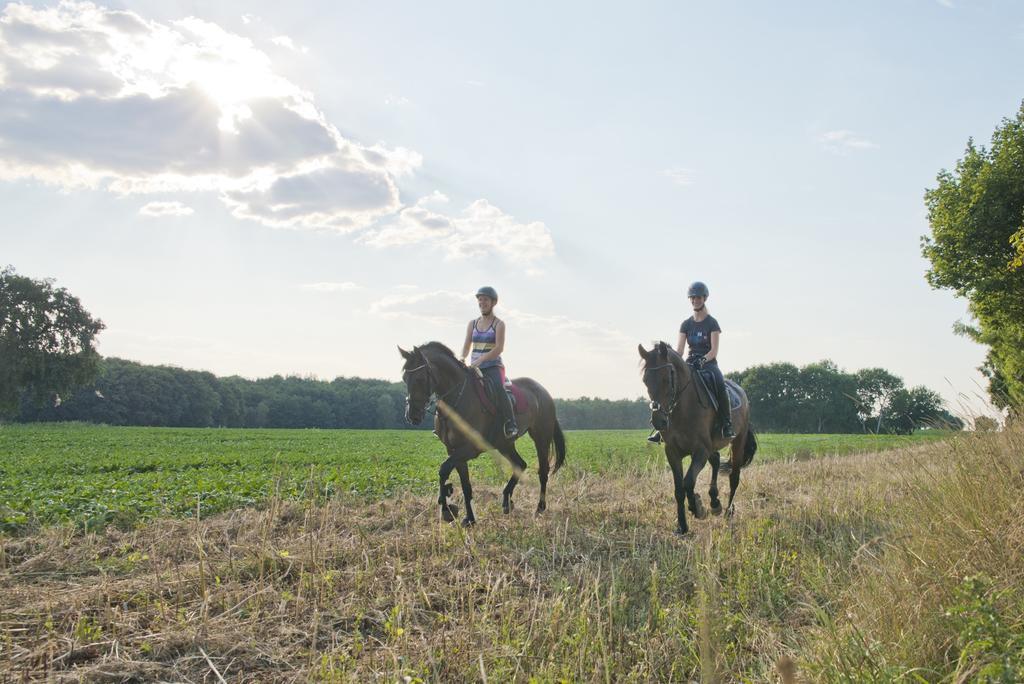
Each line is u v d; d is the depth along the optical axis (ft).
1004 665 10.58
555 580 20.35
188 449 98.32
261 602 18.15
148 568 22.29
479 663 13.47
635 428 375.66
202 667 14.60
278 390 392.06
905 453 27.02
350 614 17.35
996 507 17.16
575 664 14.26
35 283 208.54
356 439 147.33
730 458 35.40
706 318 32.60
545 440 35.94
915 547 16.53
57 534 27.02
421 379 29.19
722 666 14.21
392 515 31.65
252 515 32.68
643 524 29.94
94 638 15.49
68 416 295.89
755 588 19.16
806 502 34.04
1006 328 90.33
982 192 94.43
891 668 11.73
